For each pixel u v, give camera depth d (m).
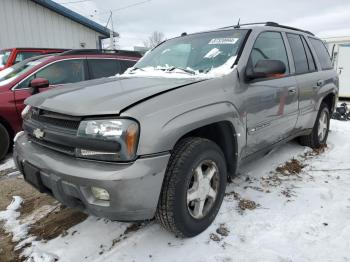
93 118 2.06
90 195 2.05
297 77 3.76
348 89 12.86
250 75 2.85
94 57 5.73
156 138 2.04
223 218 2.75
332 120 7.15
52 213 3.00
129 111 2.03
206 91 2.49
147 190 2.03
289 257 2.27
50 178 2.18
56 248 2.45
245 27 3.35
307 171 3.82
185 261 2.26
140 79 2.79
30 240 2.59
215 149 2.52
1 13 13.06
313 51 4.41
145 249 2.39
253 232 2.56
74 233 2.63
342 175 3.69
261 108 3.01
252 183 3.44
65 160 2.15
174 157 2.25
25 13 13.61
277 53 3.54
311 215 2.80
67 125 2.19
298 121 3.89
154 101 2.16
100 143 2.00
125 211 2.01
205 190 2.50
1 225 2.84
